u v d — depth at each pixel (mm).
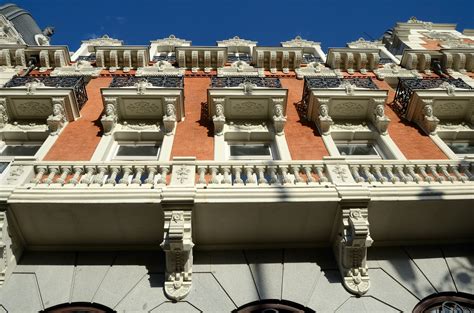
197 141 12156
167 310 7719
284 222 8609
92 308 7859
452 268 8742
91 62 19234
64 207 8094
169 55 21734
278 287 8242
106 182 8875
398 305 7988
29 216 8250
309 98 13500
